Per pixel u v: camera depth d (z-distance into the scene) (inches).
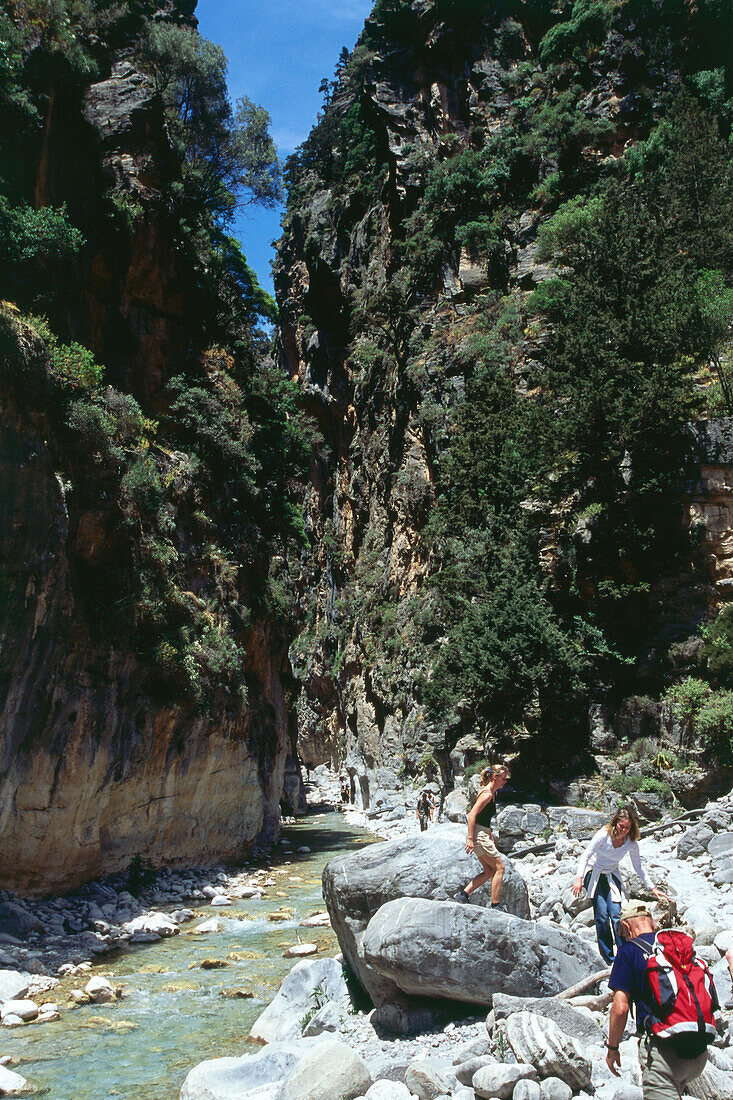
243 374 1290.6
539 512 1197.1
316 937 626.5
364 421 2407.7
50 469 690.2
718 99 1679.4
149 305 1120.8
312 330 2795.3
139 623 835.4
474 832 368.5
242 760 1054.4
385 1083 281.1
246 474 1179.9
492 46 2165.4
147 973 534.0
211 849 960.9
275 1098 295.3
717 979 329.1
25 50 933.2
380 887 394.3
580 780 953.5
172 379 1101.7
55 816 683.4
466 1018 350.0
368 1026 362.3
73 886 714.8
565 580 1099.9
